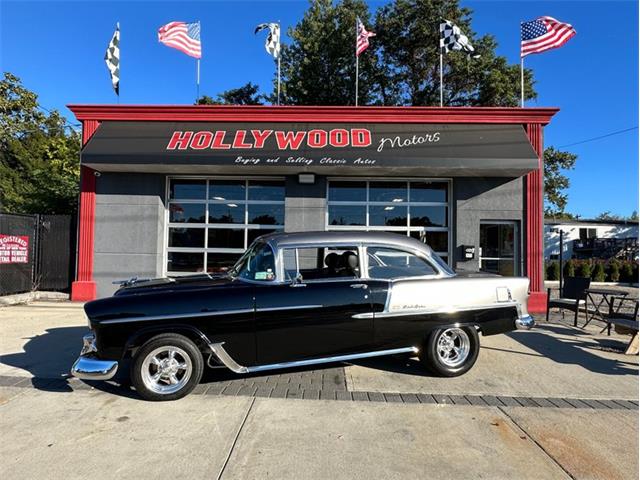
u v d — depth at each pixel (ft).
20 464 10.33
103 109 34.04
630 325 21.24
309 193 34.32
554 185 87.30
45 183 50.14
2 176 73.72
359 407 14.05
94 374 14.28
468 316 17.20
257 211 35.58
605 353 21.06
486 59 73.20
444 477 9.96
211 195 35.68
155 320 14.57
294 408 13.91
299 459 10.67
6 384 15.99
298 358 15.76
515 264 34.12
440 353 17.16
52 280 36.86
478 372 17.94
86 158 31.30
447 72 76.79
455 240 34.12
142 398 14.57
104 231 34.06
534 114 33.58
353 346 16.17
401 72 80.48
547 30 36.58
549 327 27.48
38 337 22.84
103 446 11.26
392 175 34.30
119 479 9.72
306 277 16.63
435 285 16.93
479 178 34.06
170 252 35.50
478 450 11.25
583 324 28.76
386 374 17.57
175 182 35.78
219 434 12.01
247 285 15.78
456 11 73.51
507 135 32.81
